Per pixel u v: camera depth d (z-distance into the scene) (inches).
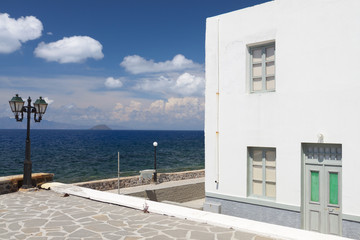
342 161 297.1
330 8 304.5
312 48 315.6
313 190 322.3
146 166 1843.0
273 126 341.7
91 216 303.4
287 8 331.6
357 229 287.7
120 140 5374.0
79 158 2298.2
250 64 367.9
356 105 289.9
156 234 247.9
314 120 314.3
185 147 3585.1
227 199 378.3
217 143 387.2
